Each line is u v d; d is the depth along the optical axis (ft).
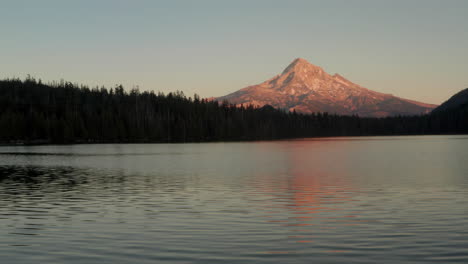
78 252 64.85
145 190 134.10
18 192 130.52
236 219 88.07
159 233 76.18
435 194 121.60
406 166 221.46
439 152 359.25
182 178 169.89
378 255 62.39
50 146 576.20
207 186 143.54
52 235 75.15
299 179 163.94
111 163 257.75
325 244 68.44
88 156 337.52
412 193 124.06
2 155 352.28
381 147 474.90
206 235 74.49
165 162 265.75
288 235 74.23
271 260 60.49
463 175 173.37
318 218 88.69
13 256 63.05
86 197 119.75
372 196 118.93
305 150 425.28
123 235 74.90
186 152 403.54
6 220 88.38
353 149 435.94
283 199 114.42
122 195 123.34
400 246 66.80
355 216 90.68
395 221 85.15
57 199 116.16
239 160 281.54
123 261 60.44
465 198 113.91
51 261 60.70
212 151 420.77
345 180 159.12
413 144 552.82
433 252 63.46
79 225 83.15
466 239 70.54
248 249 65.87
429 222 83.92
